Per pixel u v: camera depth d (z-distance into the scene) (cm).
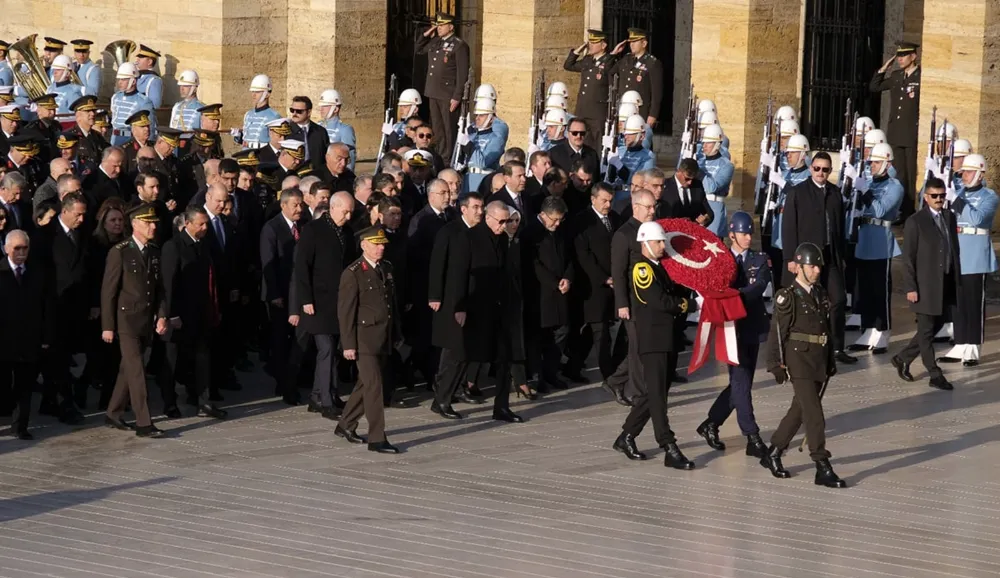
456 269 2127
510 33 3762
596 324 2312
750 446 1989
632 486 1838
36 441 2017
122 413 2088
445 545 1587
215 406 2158
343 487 1809
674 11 4156
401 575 1489
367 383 1970
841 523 1700
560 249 2273
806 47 3838
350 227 2192
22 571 1492
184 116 3381
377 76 3944
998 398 2305
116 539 1599
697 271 1925
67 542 1588
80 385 2217
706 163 2830
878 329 2602
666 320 1909
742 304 1930
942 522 1712
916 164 3428
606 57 3384
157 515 1688
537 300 2272
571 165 2703
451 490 1803
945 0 3191
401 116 3072
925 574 1530
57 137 2808
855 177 2609
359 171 3681
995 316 2903
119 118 3441
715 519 1706
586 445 2031
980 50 3156
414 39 4144
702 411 2222
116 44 4006
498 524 1666
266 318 2483
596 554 1567
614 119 2819
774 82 3597
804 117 3866
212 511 1705
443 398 2178
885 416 2191
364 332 1964
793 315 1845
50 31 4194
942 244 2364
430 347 2317
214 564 1518
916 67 3403
